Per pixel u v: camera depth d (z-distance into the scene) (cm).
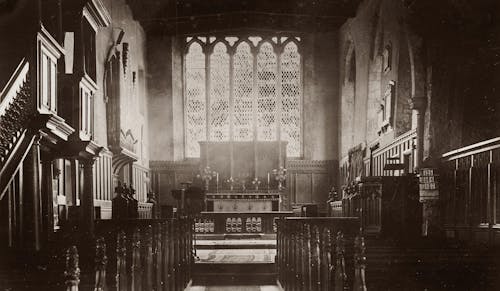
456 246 1034
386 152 2270
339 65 3084
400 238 1180
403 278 794
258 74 3152
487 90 1719
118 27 2370
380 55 2438
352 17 2745
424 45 1800
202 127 3136
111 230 1266
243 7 2859
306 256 862
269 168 2875
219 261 1530
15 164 1044
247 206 2644
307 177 3091
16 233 1135
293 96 3145
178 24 3031
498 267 817
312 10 2789
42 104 1134
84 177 1448
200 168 2862
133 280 691
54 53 1216
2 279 709
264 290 1342
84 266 798
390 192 1452
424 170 1489
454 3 1709
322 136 3106
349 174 2673
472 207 1438
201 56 3147
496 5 1647
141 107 2930
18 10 1121
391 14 2158
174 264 1094
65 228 1487
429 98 1783
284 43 3150
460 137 1752
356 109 2716
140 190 2786
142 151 2848
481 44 1711
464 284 804
